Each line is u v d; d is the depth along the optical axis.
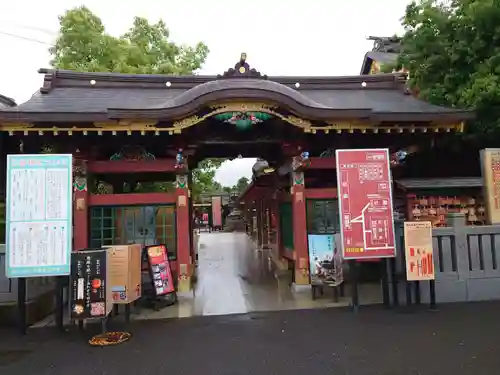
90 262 6.50
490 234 8.51
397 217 10.61
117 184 12.51
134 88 11.59
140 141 9.68
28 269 6.61
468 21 9.95
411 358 5.22
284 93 8.62
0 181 10.21
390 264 8.13
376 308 7.80
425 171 12.14
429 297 8.25
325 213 10.16
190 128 9.62
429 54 11.11
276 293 9.26
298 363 5.16
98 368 5.19
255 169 15.72
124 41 17.09
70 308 6.40
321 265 8.45
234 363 5.21
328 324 6.84
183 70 18.02
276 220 13.47
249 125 9.15
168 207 9.62
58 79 11.30
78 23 16.16
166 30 18.89
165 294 8.25
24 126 8.42
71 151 9.20
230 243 23.67
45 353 5.82
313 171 11.05
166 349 5.82
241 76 9.11
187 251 9.35
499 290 8.38
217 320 7.28
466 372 4.74
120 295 7.01
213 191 51.78
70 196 6.82
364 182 7.59
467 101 9.82
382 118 9.18
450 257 8.38
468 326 6.52
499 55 9.30
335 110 8.88
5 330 7.04
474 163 12.38
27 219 6.70
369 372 4.82
